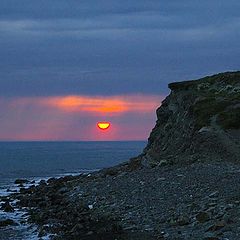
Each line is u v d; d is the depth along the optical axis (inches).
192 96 2709.2
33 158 7076.8
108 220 1389.0
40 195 2213.3
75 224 1418.6
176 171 1940.2
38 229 1453.0
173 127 2709.2
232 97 2509.8
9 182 3316.9
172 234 1105.4
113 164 5575.8
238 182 1497.3
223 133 2218.3
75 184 2346.2
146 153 2837.1
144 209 1422.2
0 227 1525.6
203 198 1374.3
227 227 1062.4
